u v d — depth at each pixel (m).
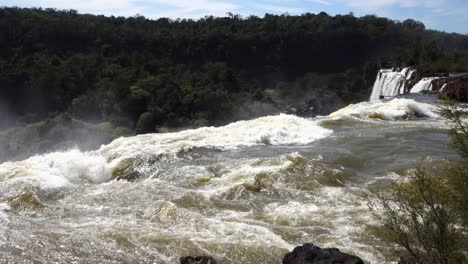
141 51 103.56
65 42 96.75
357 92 89.94
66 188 10.53
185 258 6.93
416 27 132.25
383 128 17.09
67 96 74.25
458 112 7.80
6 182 10.30
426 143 14.30
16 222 8.35
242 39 112.25
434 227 6.61
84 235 7.82
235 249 7.46
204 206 9.49
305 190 10.34
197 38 110.56
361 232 8.20
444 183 6.98
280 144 14.67
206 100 74.19
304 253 6.61
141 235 7.87
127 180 11.68
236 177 10.98
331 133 16.22
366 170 12.05
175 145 13.68
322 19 128.12
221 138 15.06
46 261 6.89
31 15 99.56
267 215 9.04
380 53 114.25
